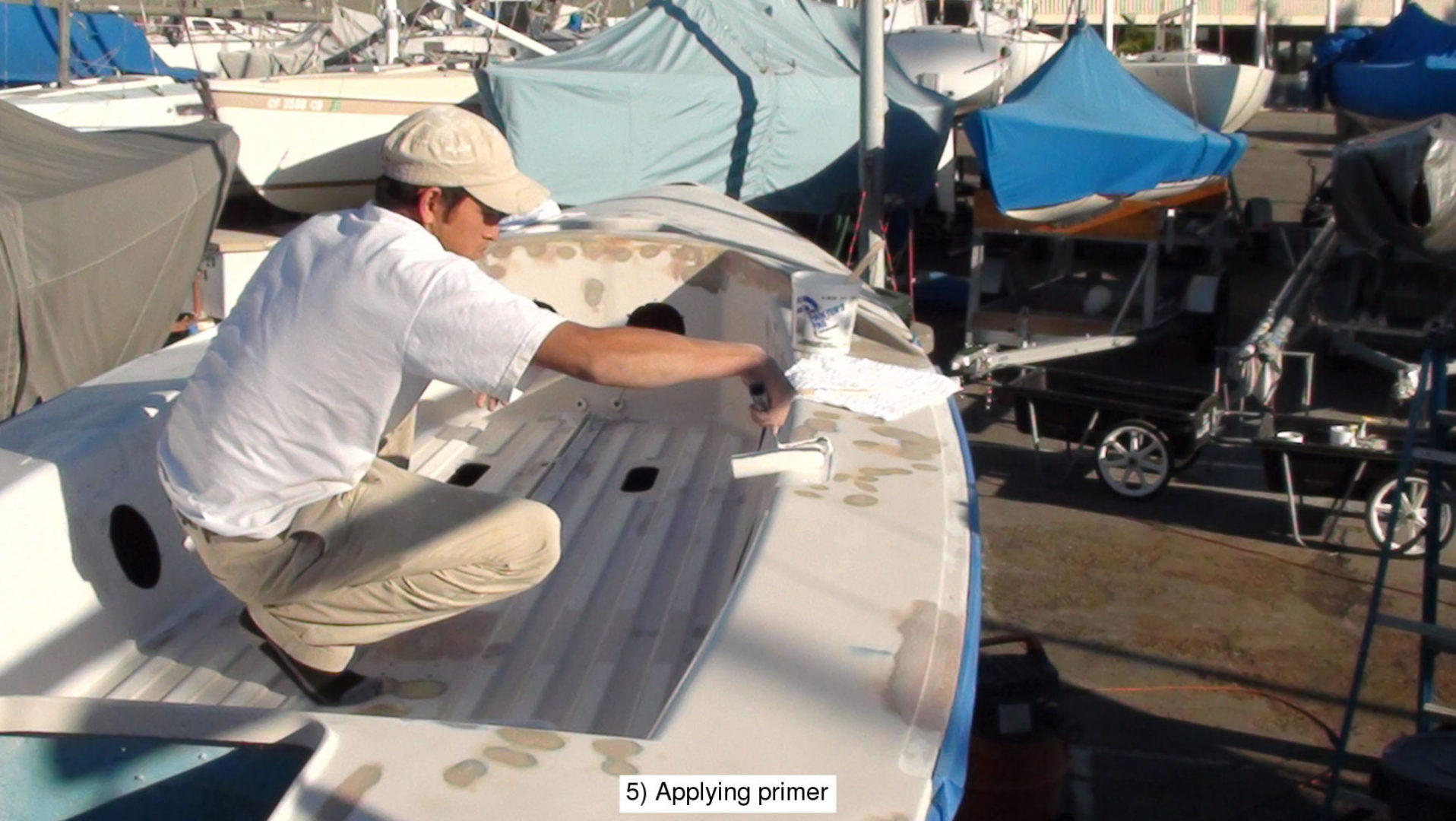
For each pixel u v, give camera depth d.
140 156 7.74
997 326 9.37
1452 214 6.85
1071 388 7.33
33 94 10.82
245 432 2.16
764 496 2.73
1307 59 34.03
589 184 10.44
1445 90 14.95
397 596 2.27
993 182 8.59
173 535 2.81
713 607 2.90
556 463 3.88
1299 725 4.57
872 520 2.19
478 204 2.19
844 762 1.50
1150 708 4.68
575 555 3.19
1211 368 9.80
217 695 2.52
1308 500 6.80
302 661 2.39
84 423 2.70
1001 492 6.98
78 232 6.66
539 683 2.58
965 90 15.74
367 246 2.03
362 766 1.41
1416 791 3.31
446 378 2.00
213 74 16.06
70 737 1.59
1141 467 6.76
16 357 6.34
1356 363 9.53
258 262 9.24
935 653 1.77
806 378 2.88
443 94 12.37
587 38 17.11
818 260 4.83
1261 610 5.51
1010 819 3.50
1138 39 30.84
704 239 4.43
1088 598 5.62
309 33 15.13
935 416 2.84
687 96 10.37
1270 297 11.79
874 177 9.39
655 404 4.29
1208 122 13.20
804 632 1.80
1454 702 4.70
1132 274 10.26
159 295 7.77
